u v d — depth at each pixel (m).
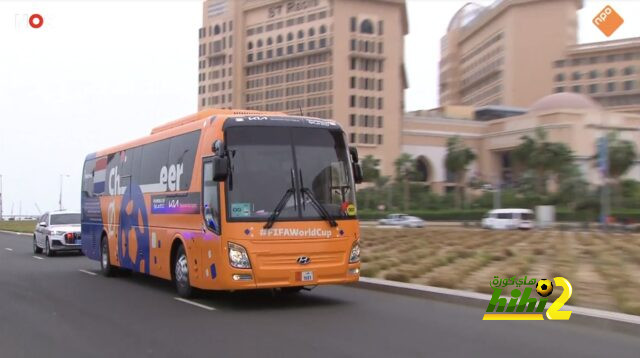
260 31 130.00
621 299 11.09
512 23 144.12
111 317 10.17
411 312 10.67
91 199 18.56
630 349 7.92
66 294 13.04
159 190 13.44
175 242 12.60
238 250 10.24
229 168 10.42
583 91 133.12
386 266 17.89
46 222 24.91
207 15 137.50
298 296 12.67
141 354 7.63
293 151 10.86
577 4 140.12
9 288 14.08
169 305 11.43
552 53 137.62
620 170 76.44
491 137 127.12
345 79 119.56
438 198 101.88
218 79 135.12
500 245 31.42
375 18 122.31
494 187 95.00
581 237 41.44
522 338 8.53
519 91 141.88
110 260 16.55
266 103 128.50
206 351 7.75
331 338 8.48
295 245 10.52
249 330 9.05
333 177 11.07
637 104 126.94
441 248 28.14
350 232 11.02
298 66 124.62
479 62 166.62
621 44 128.88
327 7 120.75
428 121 129.88
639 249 27.08
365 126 120.38
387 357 7.40
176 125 13.52
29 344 8.20
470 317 10.16
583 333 8.91
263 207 10.45
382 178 106.00
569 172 80.31
